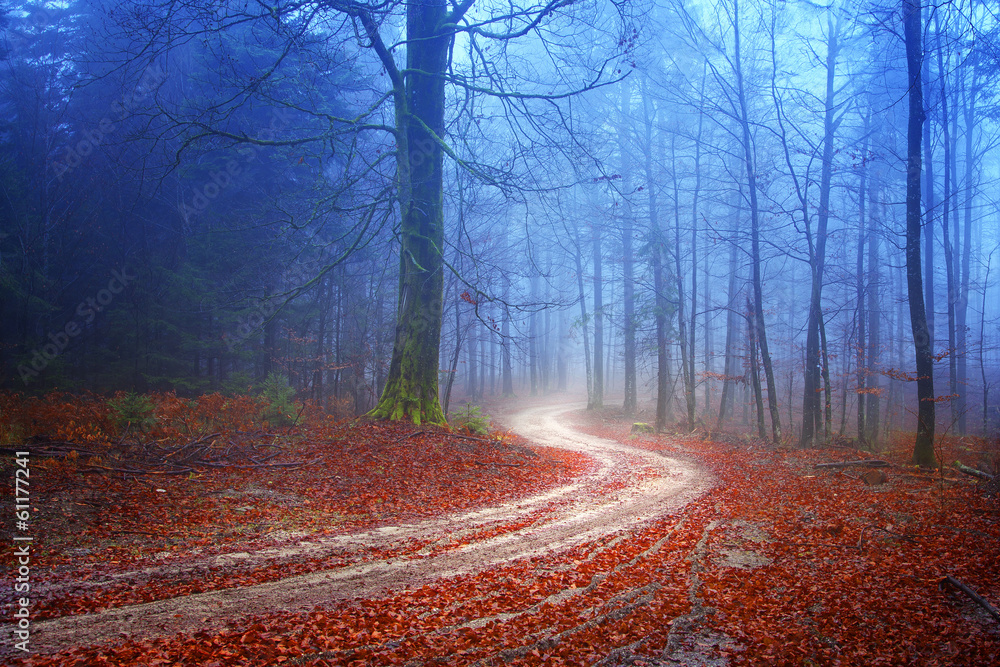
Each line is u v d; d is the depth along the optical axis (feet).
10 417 40.83
